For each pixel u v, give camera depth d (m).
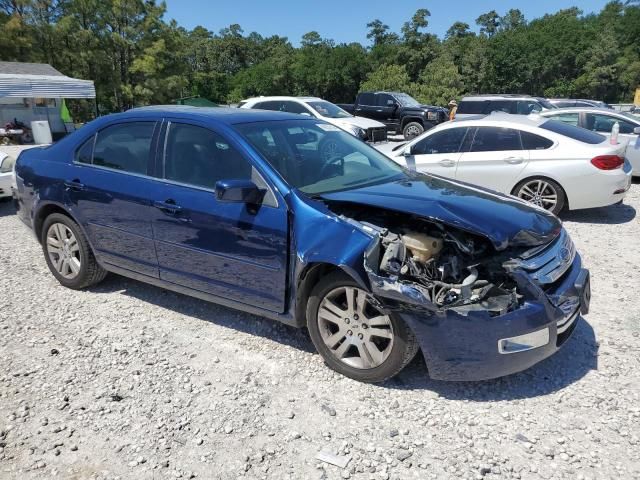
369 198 3.52
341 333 3.46
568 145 7.48
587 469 2.71
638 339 4.07
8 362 3.72
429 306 2.99
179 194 3.97
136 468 2.72
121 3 45.28
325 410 3.19
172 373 3.59
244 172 3.73
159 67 46.69
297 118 4.56
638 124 10.73
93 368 3.65
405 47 66.69
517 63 64.88
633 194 9.84
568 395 3.34
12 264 5.77
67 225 4.82
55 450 2.84
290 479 2.65
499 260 3.28
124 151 4.42
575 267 3.60
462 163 7.98
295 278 3.49
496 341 3.05
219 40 94.38
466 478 2.65
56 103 27.53
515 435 2.97
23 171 5.09
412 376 3.56
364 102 22.81
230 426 3.04
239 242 3.68
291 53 79.62
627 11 78.38
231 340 4.06
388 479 2.65
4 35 37.69
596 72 64.69
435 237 3.38
